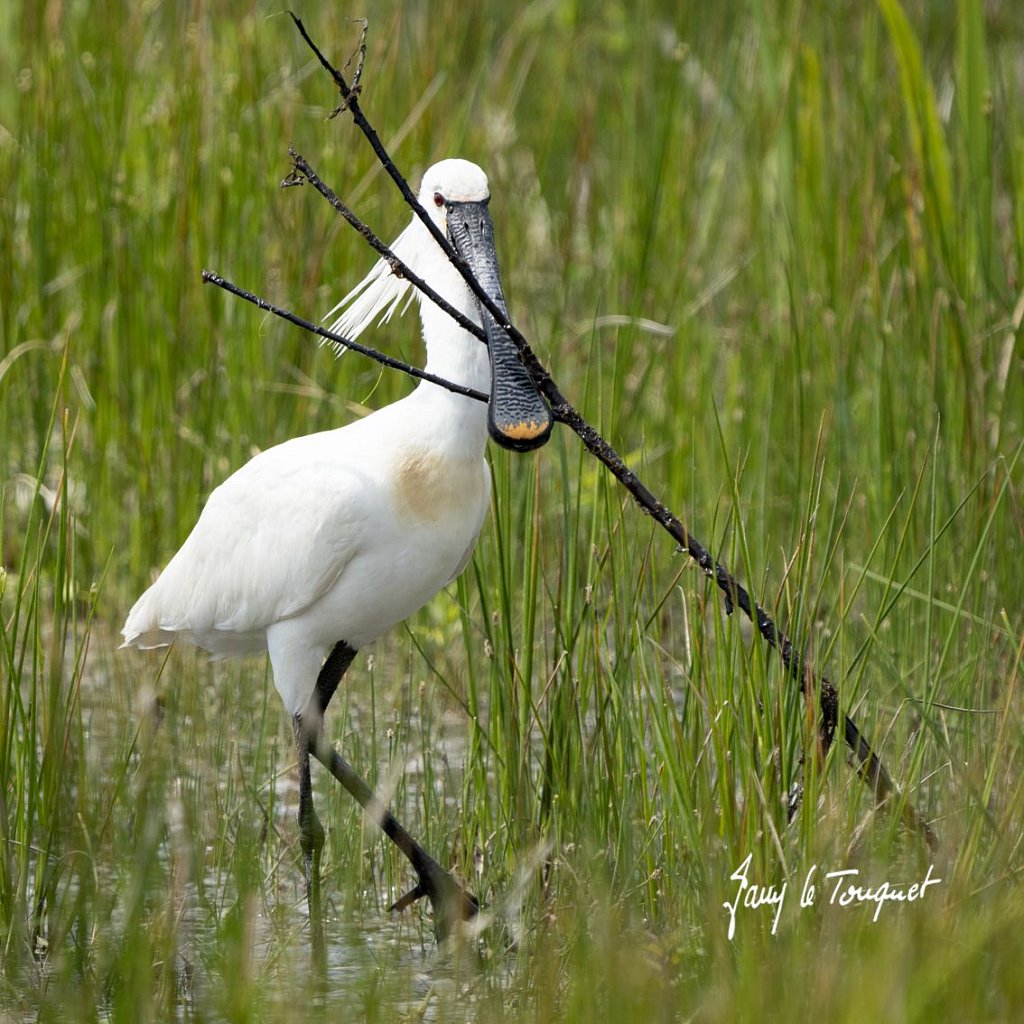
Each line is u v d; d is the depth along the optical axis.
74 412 13.32
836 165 13.84
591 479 12.33
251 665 11.82
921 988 6.46
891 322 12.67
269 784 10.18
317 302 13.22
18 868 8.17
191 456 13.04
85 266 13.35
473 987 8.01
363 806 9.23
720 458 13.28
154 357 13.18
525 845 8.72
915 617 10.98
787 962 7.02
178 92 13.41
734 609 8.12
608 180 17.45
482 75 16.66
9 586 12.40
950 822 7.74
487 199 9.09
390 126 14.12
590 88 17.97
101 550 12.83
